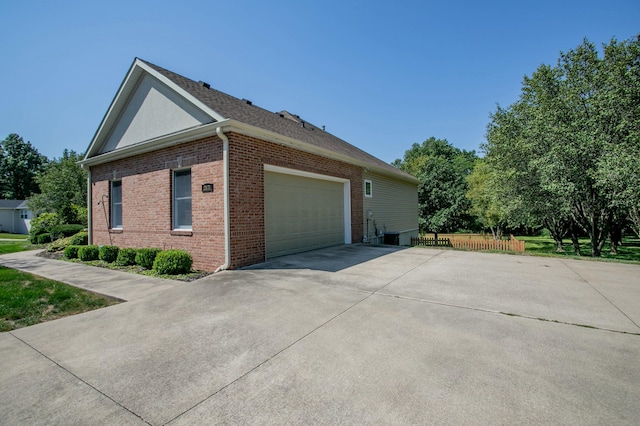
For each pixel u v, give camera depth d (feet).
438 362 9.52
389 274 22.04
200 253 25.49
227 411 7.30
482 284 19.24
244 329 12.48
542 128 38.04
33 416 7.25
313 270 23.36
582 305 14.97
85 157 38.04
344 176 39.40
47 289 19.40
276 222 29.32
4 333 12.61
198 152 25.82
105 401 7.83
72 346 11.25
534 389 7.98
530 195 42.70
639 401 7.41
